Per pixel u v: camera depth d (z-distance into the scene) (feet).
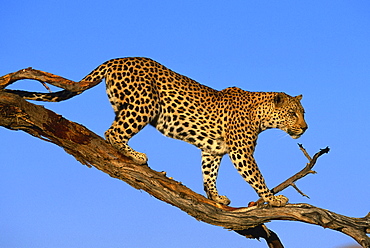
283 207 38.22
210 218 38.63
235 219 38.55
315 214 37.55
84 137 36.76
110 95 41.27
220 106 43.24
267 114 44.27
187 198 38.09
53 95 38.65
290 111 44.68
